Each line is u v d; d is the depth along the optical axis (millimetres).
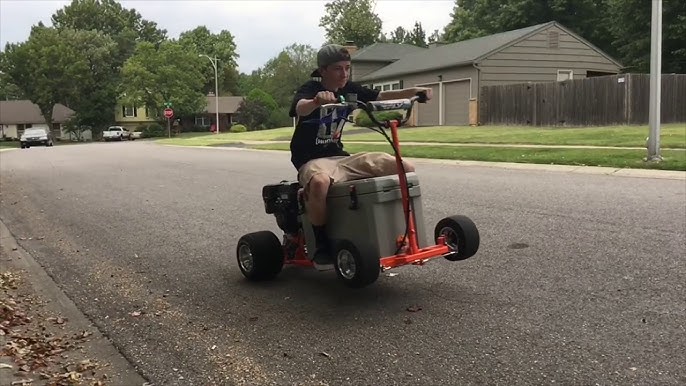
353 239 4508
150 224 8445
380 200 4383
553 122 25578
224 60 93938
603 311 4262
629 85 22938
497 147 16906
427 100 4844
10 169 18047
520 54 29281
